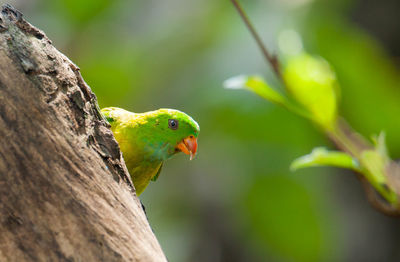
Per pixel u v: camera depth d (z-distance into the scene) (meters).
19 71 4.05
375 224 14.34
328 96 5.66
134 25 13.89
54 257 3.89
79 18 14.03
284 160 12.27
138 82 12.98
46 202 3.93
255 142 12.35
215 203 13.51
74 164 4.10
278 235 12.52
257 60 11.75
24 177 3.90
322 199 12.66
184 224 14.10
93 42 13.94
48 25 14.34
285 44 6.03
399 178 5.91
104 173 4.27
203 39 12.65
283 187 12.30
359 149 6.47
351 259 14.14
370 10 13.84
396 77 12.21
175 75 12.60
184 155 13.61
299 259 12.55
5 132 3.90
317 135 11.88
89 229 4.01
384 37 13.99
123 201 4.31
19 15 4.25
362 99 11.49
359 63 11.52
